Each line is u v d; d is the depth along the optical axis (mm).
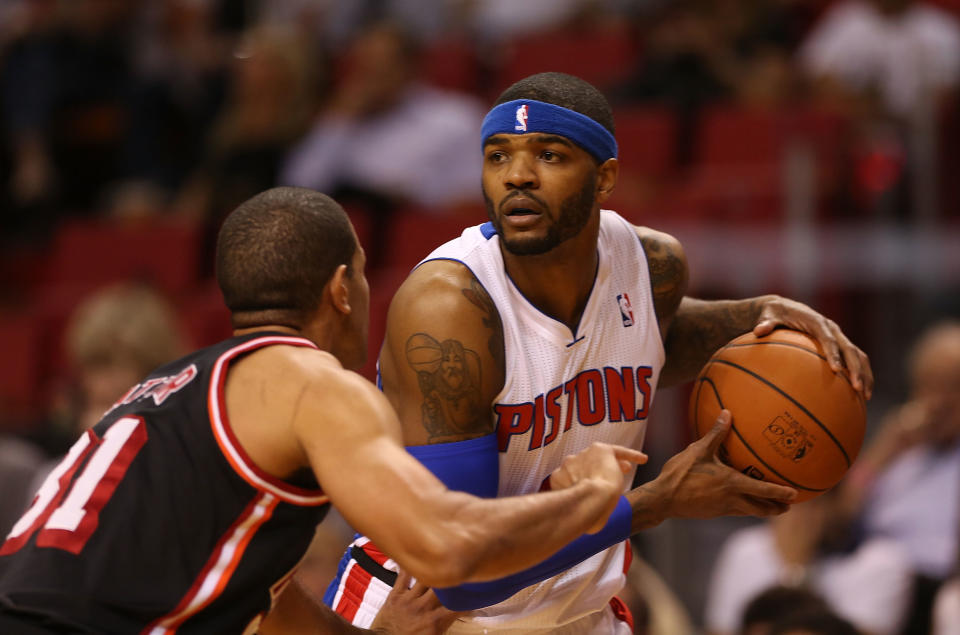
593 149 8594
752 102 25812
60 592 7523
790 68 27109
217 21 33469
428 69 30203
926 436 17578
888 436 17844
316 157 24828
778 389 9172
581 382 9312
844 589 16312
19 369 24578
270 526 7836
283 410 7691
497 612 9781
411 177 24312
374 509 7195
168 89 29719
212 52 30625
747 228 20141
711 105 25859
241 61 29703
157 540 7676
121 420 8102
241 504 7754
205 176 27266
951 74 27031
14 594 7535
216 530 7738
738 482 9062
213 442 7770
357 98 24703
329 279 8500
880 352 20547
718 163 24344
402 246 23047
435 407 8766
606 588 10016
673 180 24500
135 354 15492
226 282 8484
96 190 32219
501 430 9109
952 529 16953
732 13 28781
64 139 31891
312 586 14453
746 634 14227
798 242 19953
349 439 7426
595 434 9414
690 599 18031
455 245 9211
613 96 26750
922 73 24328
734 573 17109
